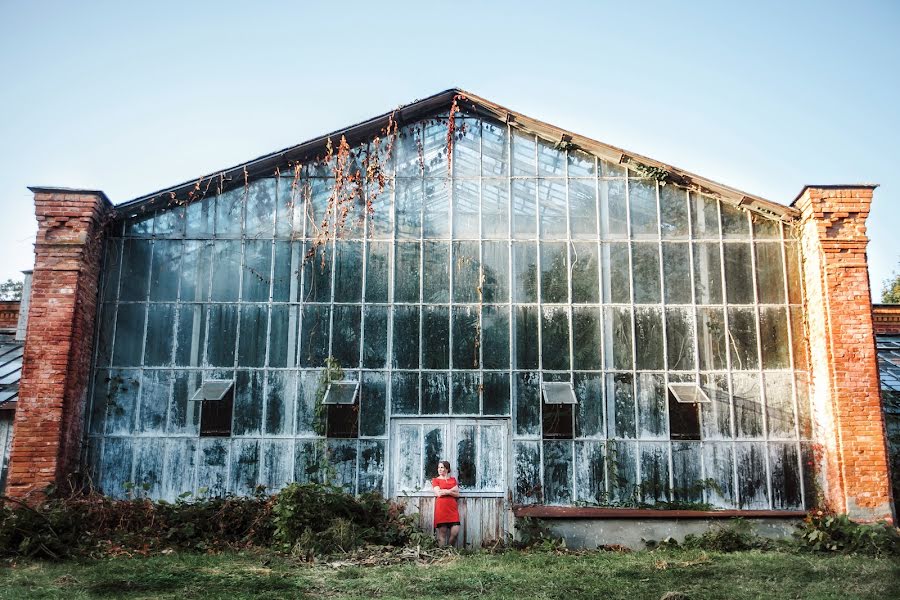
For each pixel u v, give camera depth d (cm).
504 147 1616
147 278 1545
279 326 1529
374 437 1483
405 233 1572
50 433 1380
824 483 1445
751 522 1416
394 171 1602
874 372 1418
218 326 1527
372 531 1348
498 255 1562
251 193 1591
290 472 1467
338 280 1548
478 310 1536
